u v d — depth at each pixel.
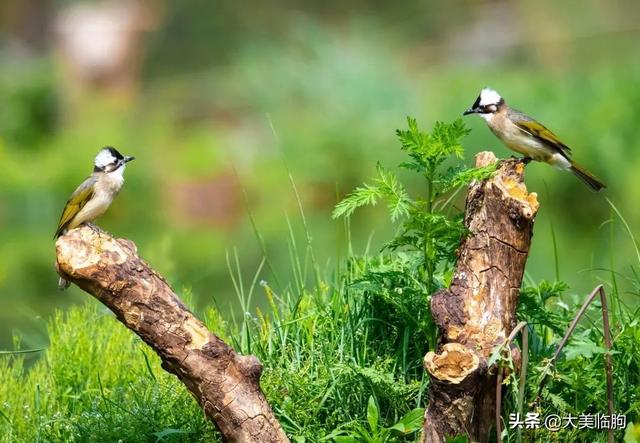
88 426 8.86
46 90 29.78
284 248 18.66
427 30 34.97
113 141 27.44
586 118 23.62
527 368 8.42
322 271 11.81
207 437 8.58
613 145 22.62
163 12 34.41
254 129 29.27
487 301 7.95
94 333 10.93
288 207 24.09
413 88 27.62
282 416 8.53
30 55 34.59
